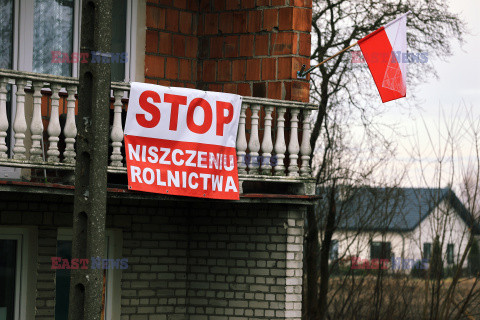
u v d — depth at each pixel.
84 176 6.89
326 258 22.75
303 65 11.45
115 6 11.62
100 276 6.84
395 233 24.48
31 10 10.61
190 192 10.26
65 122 10.29
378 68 10.78
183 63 12.12
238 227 11.77
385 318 23.41
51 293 10.71
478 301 23.52
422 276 23.86
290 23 11.55
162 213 11.90
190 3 12.21
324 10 20.45
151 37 11.86
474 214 23.56
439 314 23.08
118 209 11.48
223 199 10.59
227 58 12.02
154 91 10.00
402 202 25.86
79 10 11.07
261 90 11.71
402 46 10.77
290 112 11.22
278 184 11.49
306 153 11.24
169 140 10.12
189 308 12.01
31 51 10.60
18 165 9.27
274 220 11.54
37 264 10.62
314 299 22.44
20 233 10.64
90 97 6.94
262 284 11.56
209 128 10.38
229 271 11.79
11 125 10.20
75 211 6.87
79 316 6.81
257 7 11.81
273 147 11.45
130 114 9.88
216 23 12.13
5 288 10.54
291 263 11.48
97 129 6.86
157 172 10.04
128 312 11.55
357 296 23.58
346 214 23.53
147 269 11.73
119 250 11.56
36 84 9.41
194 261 12.05
